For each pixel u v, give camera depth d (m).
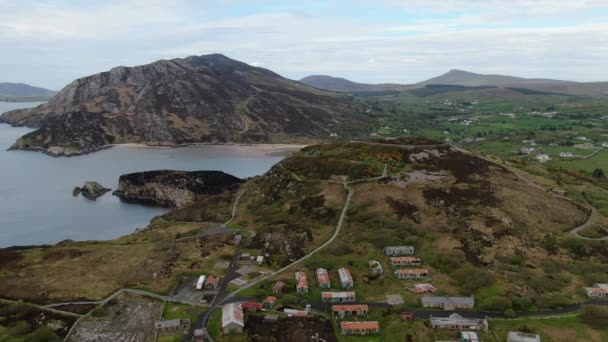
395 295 103.31
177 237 147.62
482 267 112.06
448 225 131.38
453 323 91.00
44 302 105.06
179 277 116.31
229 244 136.88
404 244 124.75
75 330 95.75
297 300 102.25
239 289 108.62
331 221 141.38
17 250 137.62
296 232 136.12
